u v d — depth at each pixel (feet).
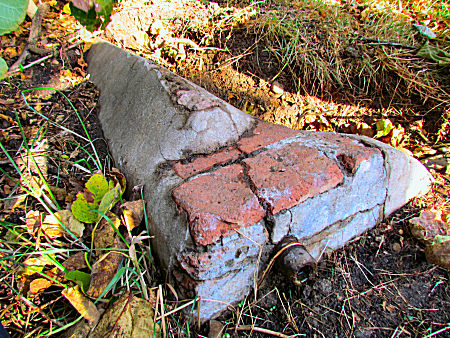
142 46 9.10
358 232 5.74
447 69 8.10
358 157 5.20
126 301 4.35
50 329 4.46
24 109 7.42
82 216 5.38
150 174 5.49
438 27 9.30
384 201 5.85
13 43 9.00
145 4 9.34
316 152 5.32
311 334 4.55
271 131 5.98
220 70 8.28
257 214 4.53
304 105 7.97
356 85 8.13
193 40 8.86
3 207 5.77
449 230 5.58
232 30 8.60
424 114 7.72
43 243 5.20
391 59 8.21
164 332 4.25
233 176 4.98
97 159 6.59
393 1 9.88
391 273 5.30
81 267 4.95
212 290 4.46
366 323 4.70
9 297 4.80
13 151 6.66
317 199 4.89
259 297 4.87
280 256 4.62
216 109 5.81
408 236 5.78
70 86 8.17
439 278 5.21
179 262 4.42
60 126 7.06
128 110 6.70
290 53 8.09
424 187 6.44
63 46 9.03
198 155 5.49
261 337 4.50
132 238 4.86
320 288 5.02
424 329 4.64
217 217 4.39
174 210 4.71
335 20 8.88
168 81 6.27
